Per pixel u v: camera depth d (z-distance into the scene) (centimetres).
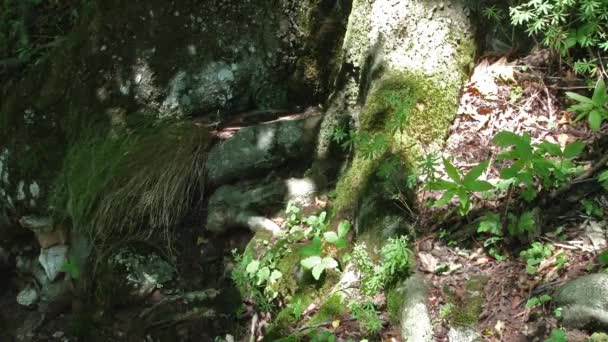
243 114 521
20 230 532
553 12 392
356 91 460
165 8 515
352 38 459
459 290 350
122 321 459
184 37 516
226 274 449
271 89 520
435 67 423
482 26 442
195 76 514
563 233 358
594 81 403
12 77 572
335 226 419
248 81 518
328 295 389
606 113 348
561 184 370
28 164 518
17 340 504
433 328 339
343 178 437
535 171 346
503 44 443
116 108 512
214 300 439
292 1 508
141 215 474
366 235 390
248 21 515
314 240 394
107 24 518
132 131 501
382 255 373
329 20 503
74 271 488
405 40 433
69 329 491
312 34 506
